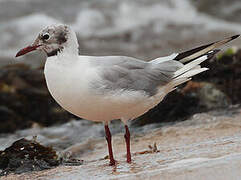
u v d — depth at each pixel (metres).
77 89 9.30
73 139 14.76
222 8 29.47
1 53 24.67
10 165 10.90
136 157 10.52
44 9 28.33
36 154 11.18
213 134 12.29
